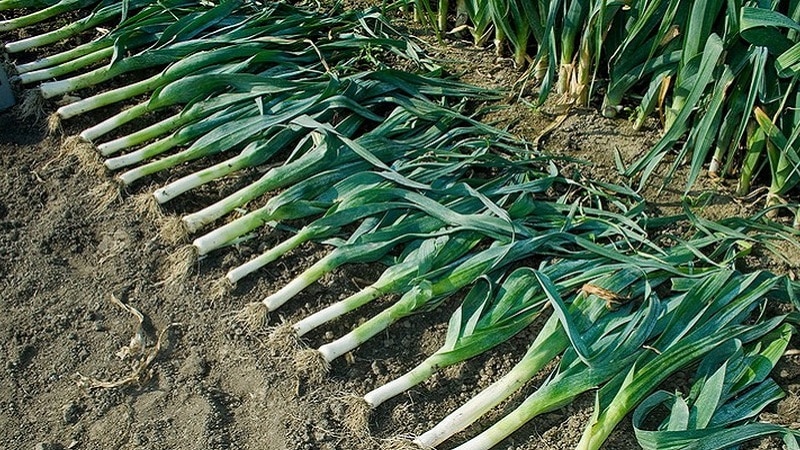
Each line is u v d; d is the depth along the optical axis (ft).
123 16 9.62
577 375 6.88
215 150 8.65
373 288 7.59
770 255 8.14
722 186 8.87
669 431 6.40
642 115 9.12
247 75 8.96
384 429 7.03
